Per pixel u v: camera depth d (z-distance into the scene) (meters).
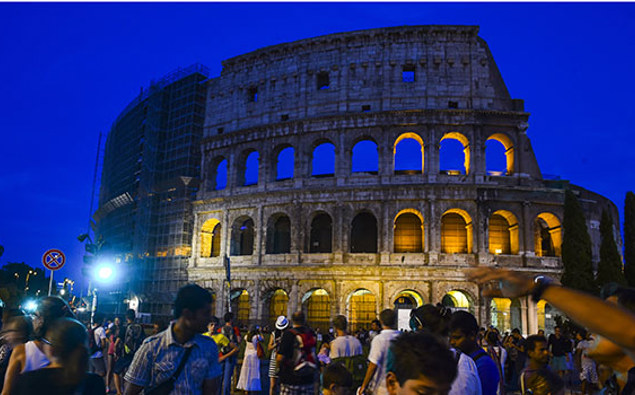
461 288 62.09
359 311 67.94
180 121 86.25
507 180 65.62
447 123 66.69
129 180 102.56
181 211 81.31
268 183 72.25
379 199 65.44
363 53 71.06
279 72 75.25
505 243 67.00
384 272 63.69
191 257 76.12
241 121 77.00
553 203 64.56
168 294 78.94
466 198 63.88
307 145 71.06
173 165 85.25
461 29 69.00
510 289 4.74
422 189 64.50
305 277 66.25
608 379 16.16
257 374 26.11
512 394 33.47
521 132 66.94
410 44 69.69
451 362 4.82
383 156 67.19
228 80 79.88
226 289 71.31
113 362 28.36
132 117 105.38
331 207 67.31
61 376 7.65
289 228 73.50
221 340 24.14
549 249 70.06
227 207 73.75
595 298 4.07
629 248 61.66
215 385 9.64
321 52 72.94
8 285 16.33
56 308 10.04
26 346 9.81
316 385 26.27
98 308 104.62
